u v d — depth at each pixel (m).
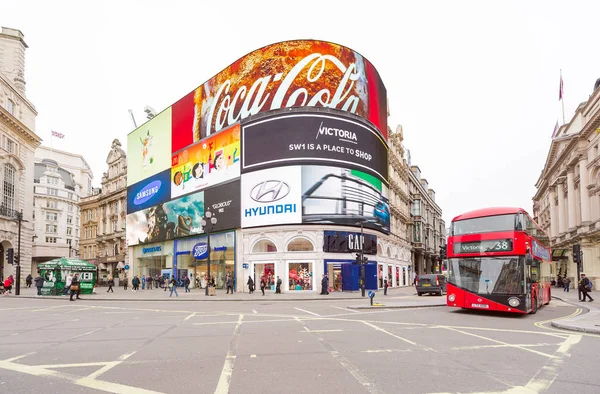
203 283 43.38
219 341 10.81
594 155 43.62
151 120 54.41
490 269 16.92
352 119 38.88
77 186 114.94
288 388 6.42
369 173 39.97
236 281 38.81
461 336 11.51
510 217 16.91
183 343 10.55
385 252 45.53
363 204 38.75
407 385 6.57
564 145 56.84
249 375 7.21
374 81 42.97
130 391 6.32
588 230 44.47
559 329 12.96
